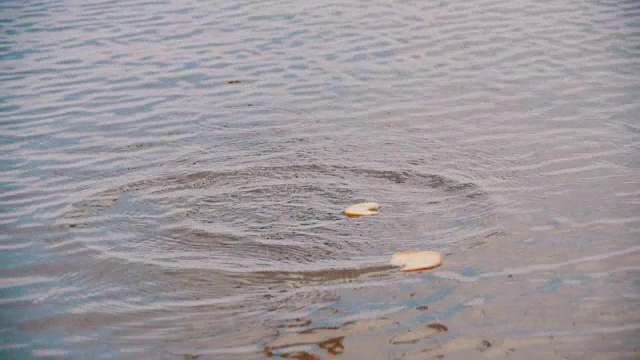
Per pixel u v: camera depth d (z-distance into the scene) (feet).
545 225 19.53
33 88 32.01
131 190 22.56
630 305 16.24
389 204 20.95
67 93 31.32
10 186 23.34
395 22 38.45
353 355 15.15
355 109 28.27
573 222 19.61
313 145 25.13
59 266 18.85
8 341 16.20
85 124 28.09
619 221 19.52
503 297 16.71
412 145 24.82
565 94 28.71
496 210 20.38
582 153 23.62
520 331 15.60
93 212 21.39
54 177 23.82
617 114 26.58
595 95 28.43
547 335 15.43
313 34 37.17
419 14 39.55
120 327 16.49
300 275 17.92
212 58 34.60
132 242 19.72
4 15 42.63
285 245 19.17
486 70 31.65
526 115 26.96
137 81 32.27
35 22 41.11
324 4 41.98
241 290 17.51
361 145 24.98
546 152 23.84
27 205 22.07
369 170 23.08
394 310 16.49
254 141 25.71
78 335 16.30
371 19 39.06
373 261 18.31
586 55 32.68
